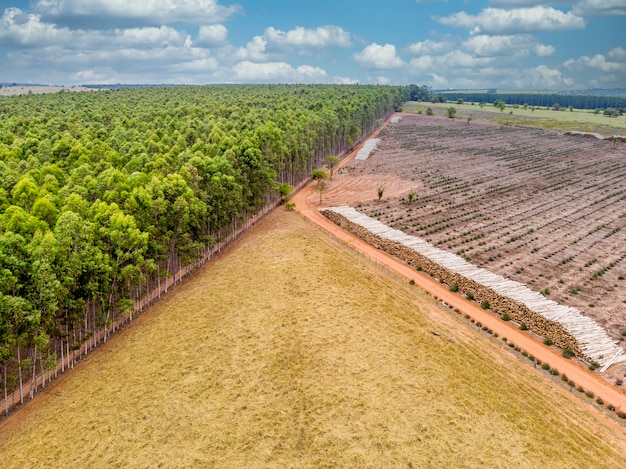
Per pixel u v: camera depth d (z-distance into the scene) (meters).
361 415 48.03
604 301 79.25
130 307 67.50
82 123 153.50
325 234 109.75
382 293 77.44
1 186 81.56
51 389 58.97
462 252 100.00
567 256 99.12
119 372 59.59
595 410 54.50
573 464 44.25
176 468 43.59
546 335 70.12
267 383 53.09
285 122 165.00
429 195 149.62
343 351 58.00
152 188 77.50
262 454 44.19
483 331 71.25
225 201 94.19
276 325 63.75
